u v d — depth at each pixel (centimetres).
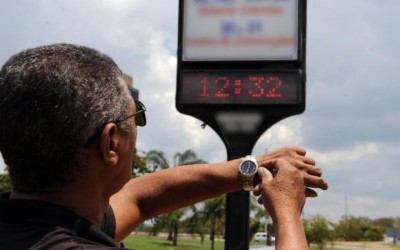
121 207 237
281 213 167
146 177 253
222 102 463
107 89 153
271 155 213
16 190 150
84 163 149
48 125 142
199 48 471
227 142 462
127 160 165
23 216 142
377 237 8006
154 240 4797
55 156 144
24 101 143
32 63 146
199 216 3775
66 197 150
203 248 4003
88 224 146
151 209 248
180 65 473
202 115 464
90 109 147
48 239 137
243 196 421
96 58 156
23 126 142
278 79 461
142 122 184
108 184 161
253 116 460
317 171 198
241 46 469
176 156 3941
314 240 4209
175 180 247
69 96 144
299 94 458
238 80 466
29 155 144
